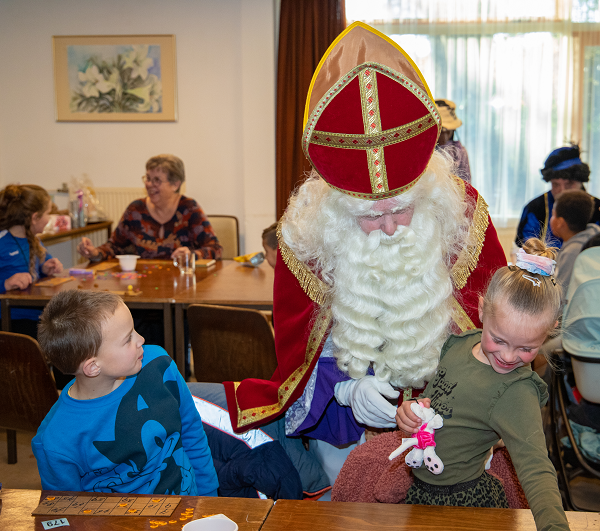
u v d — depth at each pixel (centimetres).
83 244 332
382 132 104
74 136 495
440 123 108
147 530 81
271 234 243
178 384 119
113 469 108
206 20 473
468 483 99
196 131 488
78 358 102
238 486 139
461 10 451
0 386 186
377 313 120
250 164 480
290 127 466
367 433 145
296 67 461
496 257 128
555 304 88
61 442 103
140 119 487
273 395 143
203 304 225
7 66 487
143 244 349
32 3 477
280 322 142
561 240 205
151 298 238
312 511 85
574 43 451
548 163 259
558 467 185
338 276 124
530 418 86
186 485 115
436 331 118
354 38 110
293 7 454
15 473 231
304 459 147
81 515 85
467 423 96
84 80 484
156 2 472
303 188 139
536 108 458
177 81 483
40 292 250
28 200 274
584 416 175
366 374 131
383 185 107
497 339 90
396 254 117
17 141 497
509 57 454
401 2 455
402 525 81
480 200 132
